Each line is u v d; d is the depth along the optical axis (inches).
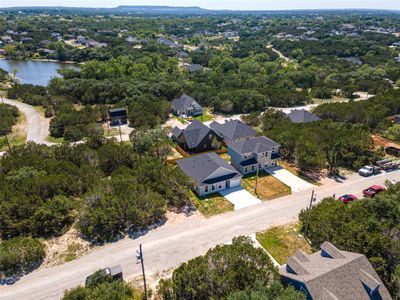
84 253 1125.1
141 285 981.8
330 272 795.4
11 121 2551.7
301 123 2220.7
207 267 861.8
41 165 1550.2
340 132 1939.0
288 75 4215.1
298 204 1449.3
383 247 950.4
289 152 1897.1
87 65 4527.6
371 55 5472.4
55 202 1253.7
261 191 1563.7
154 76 4067.4
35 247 1071.0
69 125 2384.4
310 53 5959.6
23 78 4510.3
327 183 1642.5
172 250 1139.3
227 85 3796.8
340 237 1030.4
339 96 3742.6
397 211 1135.0
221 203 1455.5
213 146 2076.8
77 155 1695.4
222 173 1572.3
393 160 1883.6
